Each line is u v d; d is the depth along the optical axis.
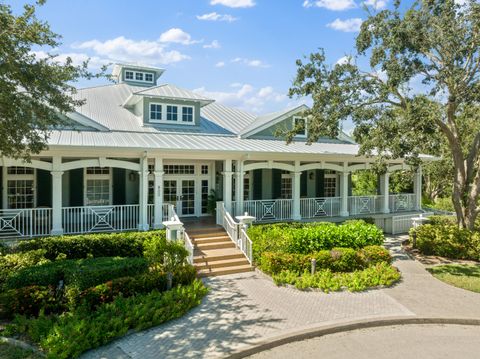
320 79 17.56
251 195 21.38
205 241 15.19
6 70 9.41
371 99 17.22
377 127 16.58
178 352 7.63
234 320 9.26
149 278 10.55
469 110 19.48
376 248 14.16
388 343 8.35
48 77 10.51
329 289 11.46
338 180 24.38
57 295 9.64
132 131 18.28
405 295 11.12
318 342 8.41
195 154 16.14
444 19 15.49
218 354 7.57
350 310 9.94
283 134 19.11
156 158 15.67
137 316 8.70
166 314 9.11
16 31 9.74
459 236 15.82
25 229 15.22
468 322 9.42
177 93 20.66
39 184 16.64
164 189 19.45
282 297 10.92
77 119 16.84
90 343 7.66
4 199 16.22
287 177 22.59
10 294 9.07
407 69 16.44
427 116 15.05
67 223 15.59
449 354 7.82
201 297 10.78
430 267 14.21
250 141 19.67
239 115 25.42
